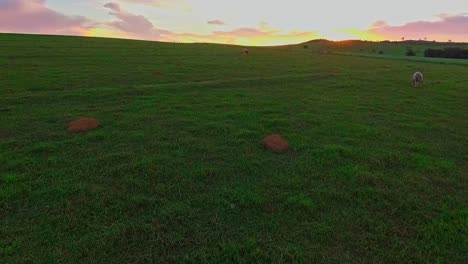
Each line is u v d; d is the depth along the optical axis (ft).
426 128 47.26
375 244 20.17
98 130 41.01
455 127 48.80
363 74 115.14
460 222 22.49
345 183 28.04
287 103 61.11
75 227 20.92
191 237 20.33
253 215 22.93
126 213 22.56
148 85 73.77
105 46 168.96
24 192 24.93
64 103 55.88
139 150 34.35
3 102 53.93
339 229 21.57
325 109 57.47
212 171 29.48
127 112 50.57
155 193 25.52
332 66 141.79
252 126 44.39
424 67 159.22
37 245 19.16
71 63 105.09
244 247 19.31
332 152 34.91
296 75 102.63
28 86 66.90
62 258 18.07
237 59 149.59
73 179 27.25
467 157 35.99
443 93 79.25
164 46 200.23
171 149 35.06
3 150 33.83
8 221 21.47
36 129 41.45
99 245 19.16
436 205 24.91
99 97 60.80
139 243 19.57
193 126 43.65
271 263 18.22
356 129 44.52
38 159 31.58
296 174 29.58
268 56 176.76
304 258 18.56
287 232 21.12
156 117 48.01
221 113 51.44
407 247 19.85
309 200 24.70
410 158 34.27
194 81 83.51
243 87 79.10
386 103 64.80
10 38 170.81
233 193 25.64
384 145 38.58
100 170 29.01
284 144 35.94
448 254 19.40
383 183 28.27
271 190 26.45
